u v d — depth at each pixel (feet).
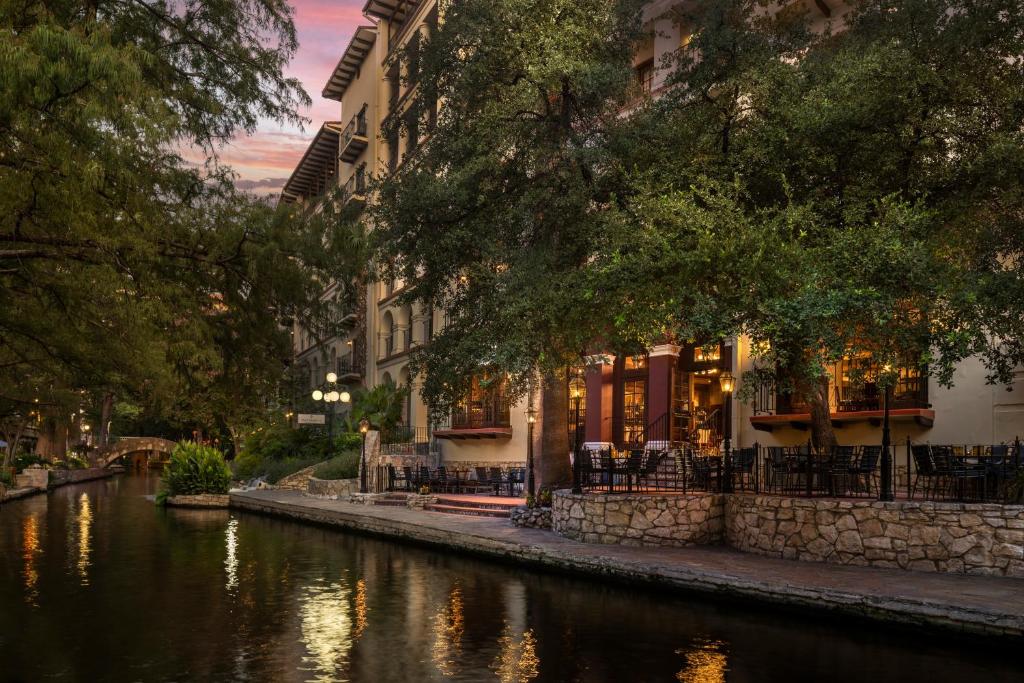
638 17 52.49
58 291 35.45
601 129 50.08
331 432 115.85
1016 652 25.73
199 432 199.72
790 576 33.94
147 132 27.45
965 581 32.35
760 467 57.00
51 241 31.48
